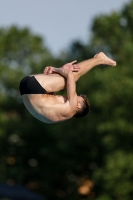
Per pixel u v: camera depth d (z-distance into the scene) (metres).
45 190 112.38
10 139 118.12
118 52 105.62
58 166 109.00
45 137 115.25
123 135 89.12
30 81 26.64
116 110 89.94
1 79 125.88
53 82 26.77
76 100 26.67
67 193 113.75
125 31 105.19
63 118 26.83
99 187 103.06
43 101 26.52
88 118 101.38
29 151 116.31
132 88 87.00
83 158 106.06
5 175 113.81
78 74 27.56
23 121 118.00
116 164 85.31
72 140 102.94
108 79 91.31
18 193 82.00
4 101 123.75
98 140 100.19
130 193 88.50
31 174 115.19
